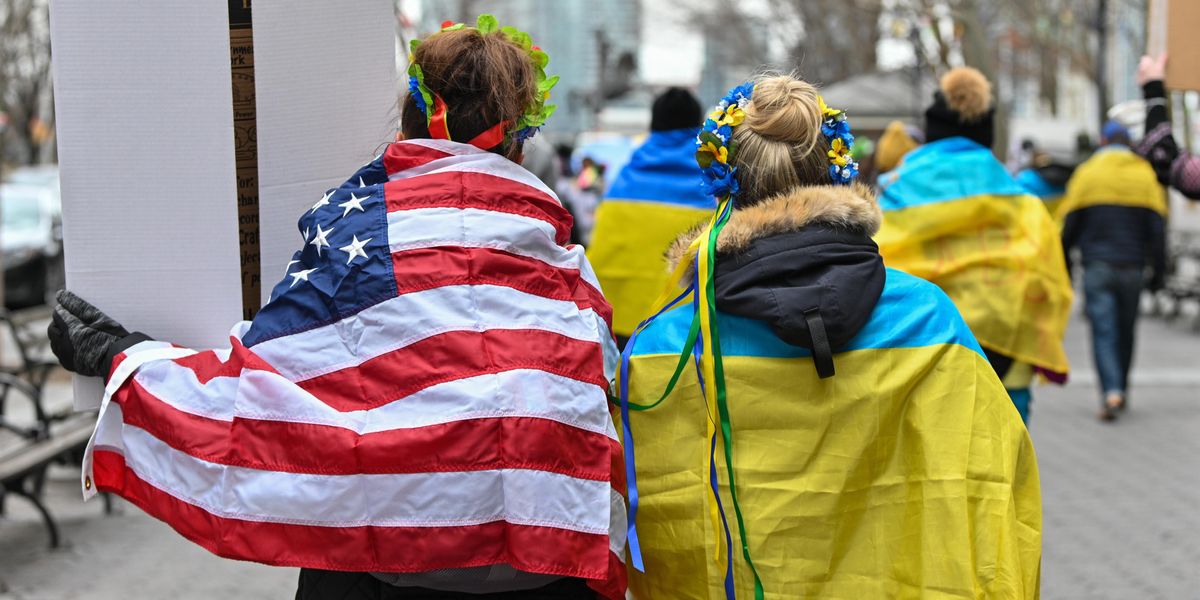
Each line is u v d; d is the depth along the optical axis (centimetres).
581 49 6969
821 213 255
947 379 253
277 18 292
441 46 257
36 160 3070
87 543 651
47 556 624
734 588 253
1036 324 491
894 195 502
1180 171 404
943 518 247
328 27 293
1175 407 1001
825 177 269
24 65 2992
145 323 285
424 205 248
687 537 259
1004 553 246
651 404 263
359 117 294
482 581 242
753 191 267
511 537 233
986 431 252
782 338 249
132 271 284
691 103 650
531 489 234
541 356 241
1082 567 582
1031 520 257
